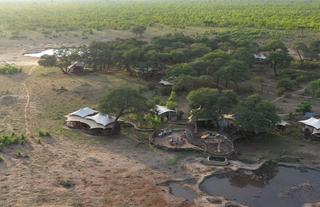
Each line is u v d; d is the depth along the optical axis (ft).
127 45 354.95
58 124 227.61
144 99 221.05
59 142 205.67
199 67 292.81
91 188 165.78
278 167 186.70
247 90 286.66
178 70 286.25
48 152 194.39
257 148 203.51
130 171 179.63
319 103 264.31
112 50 343.05
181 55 325.01
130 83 301.84
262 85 302.86
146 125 223.30
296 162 190.49
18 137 206.08
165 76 300.20
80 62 334.65
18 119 234.79
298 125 226.58
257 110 209.56
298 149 202.28
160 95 276.82
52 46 453.17
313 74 325.83
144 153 196.44
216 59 296.10
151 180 173.06
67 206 153.17
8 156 188.65
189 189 167.53
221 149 198.49
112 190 164.96
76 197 159.22
